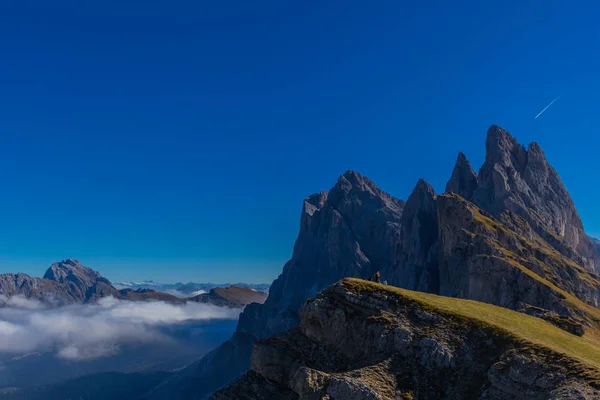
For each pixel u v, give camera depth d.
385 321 57.00
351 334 58.50
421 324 55.84
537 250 194.62
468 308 60.88
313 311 62.38
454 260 186.00
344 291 62.66
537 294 154.12
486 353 50.22
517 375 45.38
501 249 179.50
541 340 51.50
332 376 50.81
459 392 47.66
